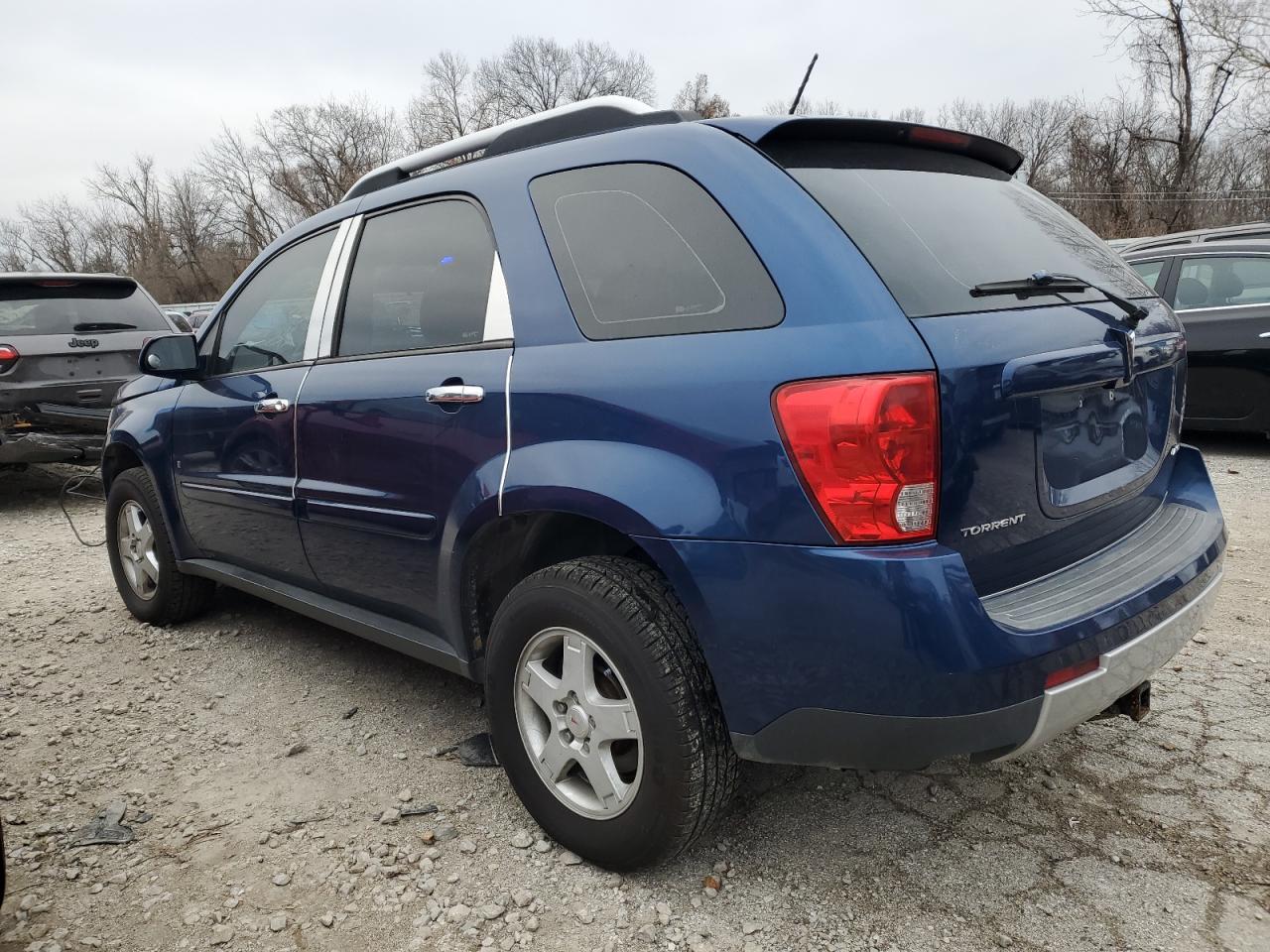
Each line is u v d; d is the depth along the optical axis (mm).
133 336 7254
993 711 1881
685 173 2250
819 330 1926
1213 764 2791
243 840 2574
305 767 2977
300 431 3137
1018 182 2807
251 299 3656
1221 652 3613
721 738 2164
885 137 2412
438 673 3697
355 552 3008
